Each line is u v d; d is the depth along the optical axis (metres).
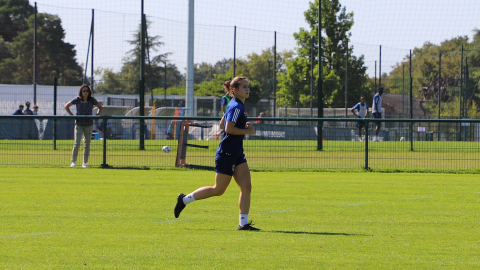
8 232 11.62
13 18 119.06
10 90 57.44
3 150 33.47
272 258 9.41
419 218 13.89
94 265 8.88
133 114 62.28
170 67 117.88
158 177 23.41
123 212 14.48
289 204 16.30
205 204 15.97
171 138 31.11
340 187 20.52
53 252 9.76
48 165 28.11
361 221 13.43
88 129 27.25
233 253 9.78
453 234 11.80
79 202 16.19
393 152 30.23
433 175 25.33
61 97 58.47
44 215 13.88
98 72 70.38
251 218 13.80
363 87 69.44
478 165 29.19
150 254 9.65
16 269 8.64
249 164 29.55
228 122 11.66
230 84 12.09
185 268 8.72
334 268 8.80
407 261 9.30
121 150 31.09
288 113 73.94
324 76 72.75
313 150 30.53
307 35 76.00
